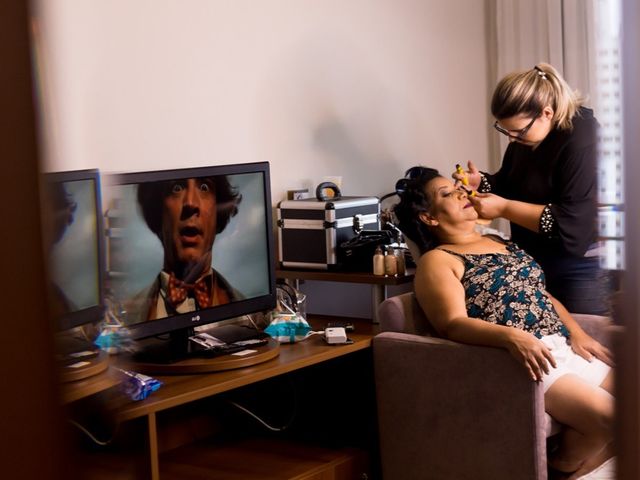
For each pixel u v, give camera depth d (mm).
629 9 266
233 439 2939
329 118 3412
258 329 2836
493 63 4281
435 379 2627
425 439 2672
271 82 3156
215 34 2938
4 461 178
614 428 267
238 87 3027
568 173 2906
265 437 2951
